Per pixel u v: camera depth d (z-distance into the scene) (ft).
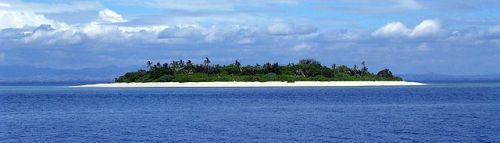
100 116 270.46
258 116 265.95
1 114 287.69
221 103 384.88
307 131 196.34
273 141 171.12
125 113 290.35
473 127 205.87
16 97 509.76
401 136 180.55
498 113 276.41
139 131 198.08
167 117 261.44
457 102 387.55
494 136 178.91
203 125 219.00
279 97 476.95
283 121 236.22
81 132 196.24
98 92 639.76
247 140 173.37
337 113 284.41
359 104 367.66
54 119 253.24
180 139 175.94
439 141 168.55
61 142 171.73
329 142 168.35
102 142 170.91
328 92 593.01
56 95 556.51
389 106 344.49
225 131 197.16
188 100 430.20
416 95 510.99
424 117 253.85
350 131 195.62
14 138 181.27
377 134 186.09
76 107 345.72
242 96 499.92
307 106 346.54
